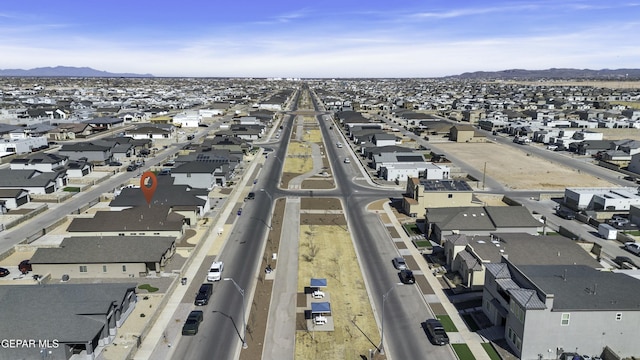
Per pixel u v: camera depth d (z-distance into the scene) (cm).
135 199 8250
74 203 9556
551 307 4309
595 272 5066
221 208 9025
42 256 6141
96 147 13350
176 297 5628
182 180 10356
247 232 7919
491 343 4738
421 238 7694
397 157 13000
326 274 6347
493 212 7631
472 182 11644
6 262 6625
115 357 4369
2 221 8369
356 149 16138
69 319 4394
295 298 5669
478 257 5931
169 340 4728
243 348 4612
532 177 12300
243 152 14412
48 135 17362
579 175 12562
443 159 13850
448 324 5119
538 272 5003
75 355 4322
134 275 6172
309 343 4731
